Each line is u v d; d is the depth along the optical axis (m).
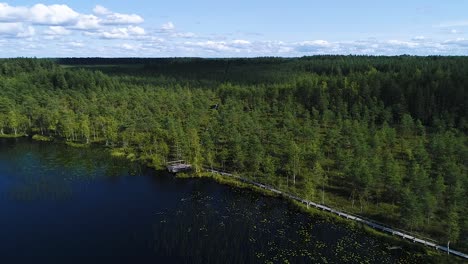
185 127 167.38
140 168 138.50
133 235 89.81
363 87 198.38
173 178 128.25
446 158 117.75
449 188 101.00
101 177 129.38
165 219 98.06
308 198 102.81
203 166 136.12
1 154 155.12
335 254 80.06
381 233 87.75
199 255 80.56
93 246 84.81
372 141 136.00
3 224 95.19
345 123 155.12
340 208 99.94
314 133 150.12
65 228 93.38
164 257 80.19
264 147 140.62
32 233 90.75
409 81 198.12
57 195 113.75
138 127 170.38
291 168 119.69
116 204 107.62
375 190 105.50
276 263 76.81
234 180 123.12
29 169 136.62
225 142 156.75
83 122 171.25
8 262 78.12
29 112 198.00
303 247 83.19
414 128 160.00
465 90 177.12
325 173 121.38
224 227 93.31
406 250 81.31
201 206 106.12
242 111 193.75
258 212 101.81
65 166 140.38
